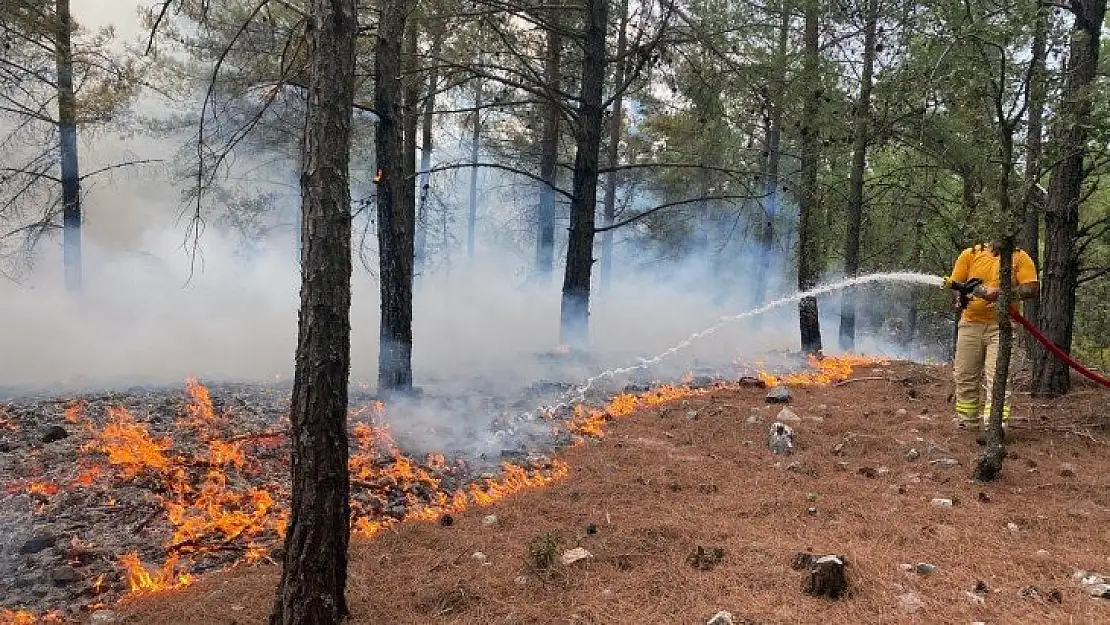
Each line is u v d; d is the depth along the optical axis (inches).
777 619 122.5
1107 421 238.2
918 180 499.2
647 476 210.2
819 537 158.1
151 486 212.5
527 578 150.6
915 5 330.0
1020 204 188.2
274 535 189.0
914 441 230.4
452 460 240.7
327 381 135.3
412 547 174.9
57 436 245.9
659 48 424.2
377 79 287.0
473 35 458.9
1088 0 251.3
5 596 161.6
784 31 468.8
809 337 451.5
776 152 489.7
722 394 308.2
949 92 210.5
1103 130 197.5
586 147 436.1
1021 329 364.2
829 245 515.2
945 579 134.0
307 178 136.9
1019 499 177.6
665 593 137.6
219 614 143.9
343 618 139.2
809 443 234.1
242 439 245.3
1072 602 122.5
